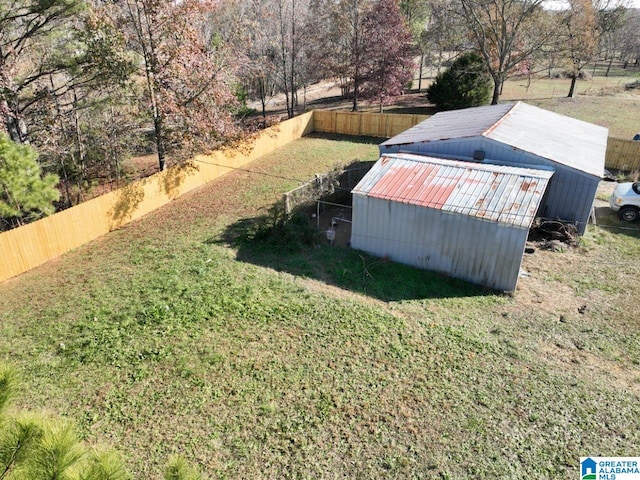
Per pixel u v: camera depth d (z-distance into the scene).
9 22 16.59
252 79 35.31
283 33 32.72
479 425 7.75
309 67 34.72
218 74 18.55
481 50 31.52
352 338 9.97
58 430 3.43
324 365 9.20
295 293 11.71
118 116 20.00
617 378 8.85
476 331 10.29
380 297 11.81
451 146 16.25
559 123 19.41
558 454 7.18
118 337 10.10
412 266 13.52
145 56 17.34
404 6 41.56
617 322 10.65
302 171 22.41
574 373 8.96
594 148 16.80
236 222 16.52
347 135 29.91
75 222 14.85
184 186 19.70
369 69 32.78
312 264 13.45
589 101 34.44
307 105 40.47
